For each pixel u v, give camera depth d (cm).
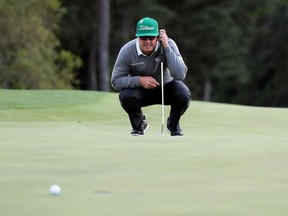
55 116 2641
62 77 7819
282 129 2389
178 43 11894
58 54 8281
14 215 980
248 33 12275
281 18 12169
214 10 11675
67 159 1447
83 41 10756
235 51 11900
